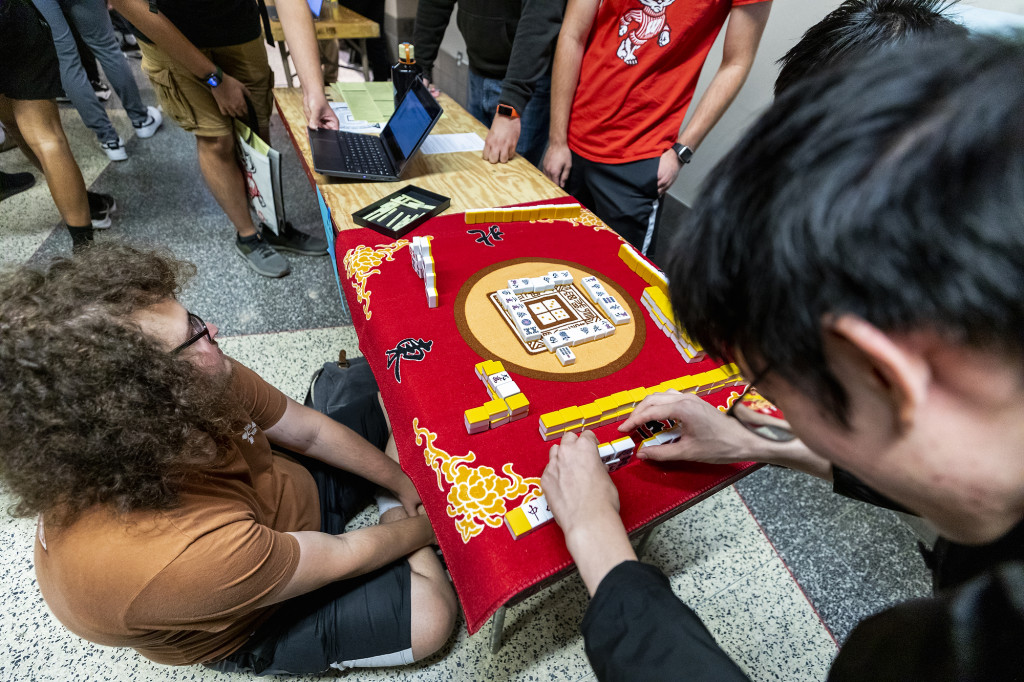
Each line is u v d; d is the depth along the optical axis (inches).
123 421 24.8
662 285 48.7
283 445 48.0
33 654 49.5
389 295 47.3
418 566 46.9
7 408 23.2
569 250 55.0
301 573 35.1
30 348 23.3
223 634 36.7
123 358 25.1
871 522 64.4
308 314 90.8
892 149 10.6
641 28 68.2
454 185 66.6
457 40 178.1
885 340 11.2
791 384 14.2
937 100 10.6
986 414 12.0
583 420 35.6
